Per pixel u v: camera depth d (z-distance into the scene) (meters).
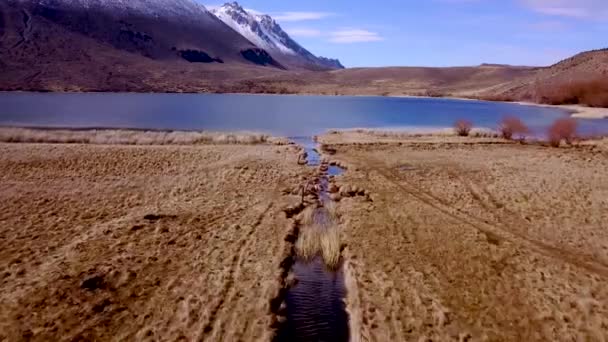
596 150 34.69
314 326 10.73
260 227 16.70
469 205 20.09
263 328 10.24
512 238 16.17
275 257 14.05
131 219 16.91
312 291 12.49
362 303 11.52
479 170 27.03
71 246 14.20
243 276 12.73
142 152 29.72
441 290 12.26
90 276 12.02
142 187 21.84
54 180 22.59
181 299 11.38
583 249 15.26
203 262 13.53
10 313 10.33
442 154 33.00
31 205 18.38
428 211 19.14
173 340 9.67
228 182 23.31
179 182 22.98
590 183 23.52
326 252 14.66
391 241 15.71
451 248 15.15
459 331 10.38
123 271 12.62
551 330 10.45
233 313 10.82
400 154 33.06
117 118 56.66
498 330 10.45
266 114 69.38
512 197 21.25
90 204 18.88
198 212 18.28
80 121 51.22
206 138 36.94
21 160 26.17
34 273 12.28
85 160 26.92
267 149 33.38
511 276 13.14
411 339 10.04
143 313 10.68
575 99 105.75
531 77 148.12
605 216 18.44
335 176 25.77
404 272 13.32
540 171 26.61
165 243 14.84
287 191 21.97
